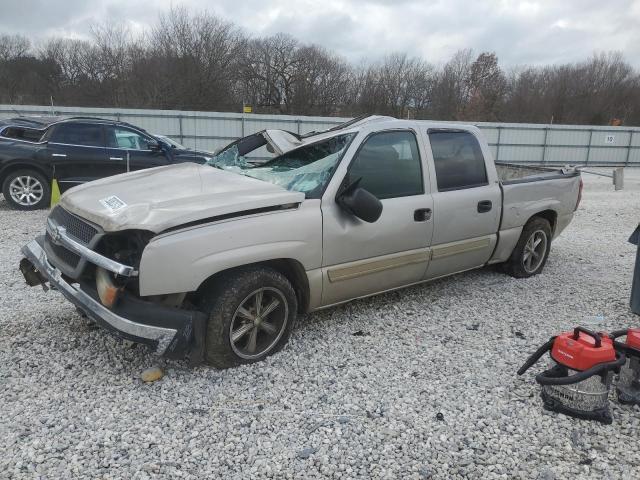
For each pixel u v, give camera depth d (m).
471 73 54.91
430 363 3.71
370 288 4.21
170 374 3.41
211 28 44.81
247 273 3.41
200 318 3.17
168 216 3.13
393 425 2.97
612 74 56.34
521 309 4.84
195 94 43.97
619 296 5.30
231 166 4.66
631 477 2.59
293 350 3.82
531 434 2.93
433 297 5.09
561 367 3.13
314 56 49.16
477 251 5.00
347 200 3.69
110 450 2.67
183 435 2.81
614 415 3.13
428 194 4.43
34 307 4.51
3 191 9.73
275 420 2.97
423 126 4.55
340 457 2.69
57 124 9.91
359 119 4.73
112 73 45.25
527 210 5.42
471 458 2.71
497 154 30.25
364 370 3.58
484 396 3.30
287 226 3.53
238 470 2.57
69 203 3.70
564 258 6.95
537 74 58.25
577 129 30.61
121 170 10.28
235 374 3.44
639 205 13.18
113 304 3.09
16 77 46.91
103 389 3.22
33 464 2.54
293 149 4.35
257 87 49.03
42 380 3.30
